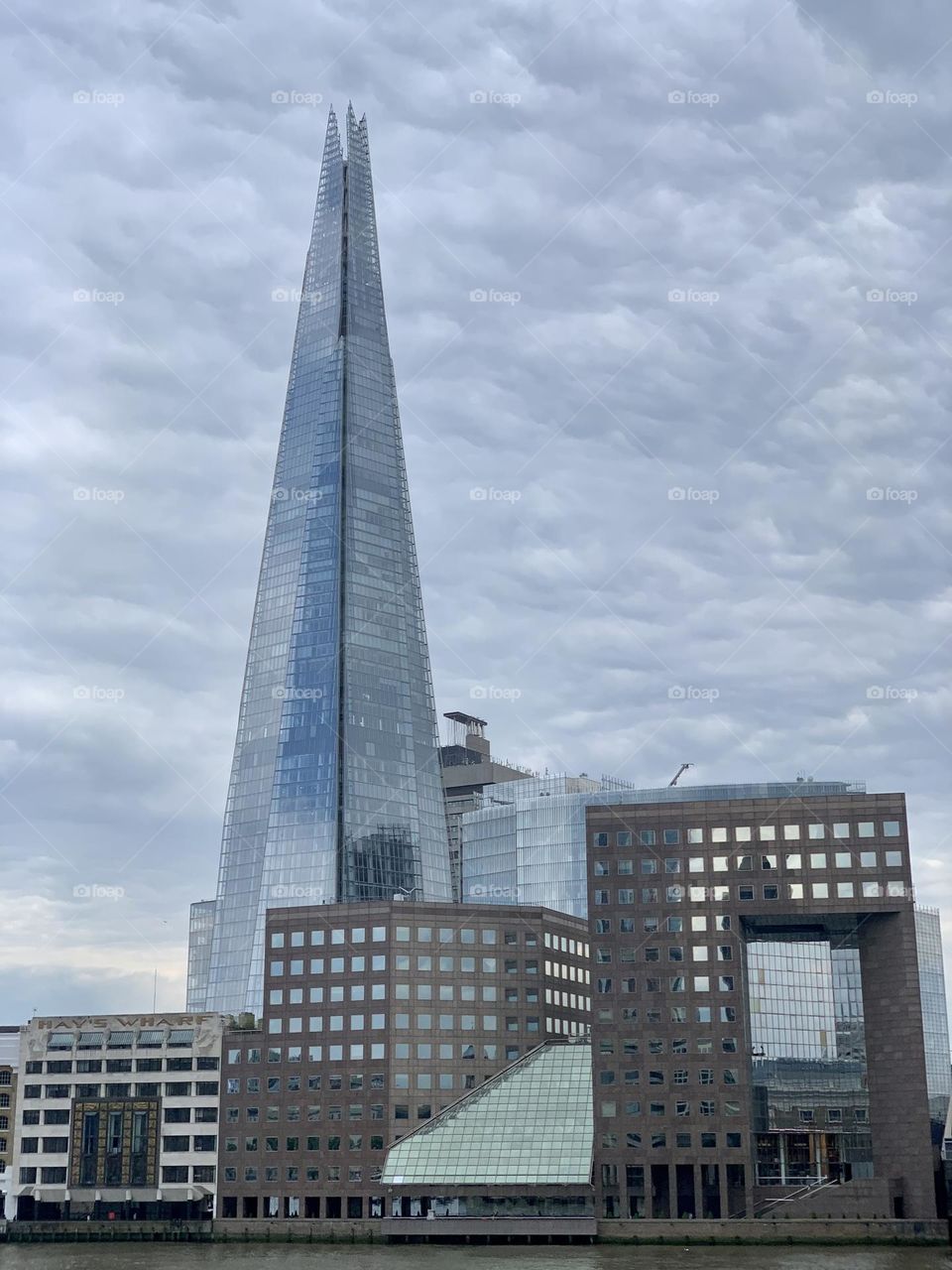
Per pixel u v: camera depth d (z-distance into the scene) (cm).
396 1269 18975
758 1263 19238
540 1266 19075
